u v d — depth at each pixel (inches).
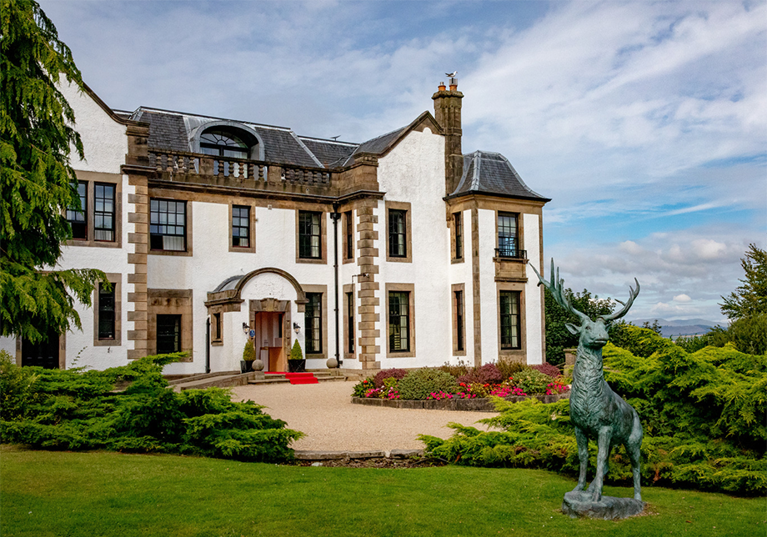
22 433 467.2
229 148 1268.5
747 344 949.2
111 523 319.0
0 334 555.8
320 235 1259.8
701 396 427.5
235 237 1179.3
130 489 374.3
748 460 406.6
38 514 327.9
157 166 1112.2
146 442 476.4
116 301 983.0
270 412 759.1
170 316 1120.2
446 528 323.0
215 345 1127.0
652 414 460.8
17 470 404.2
